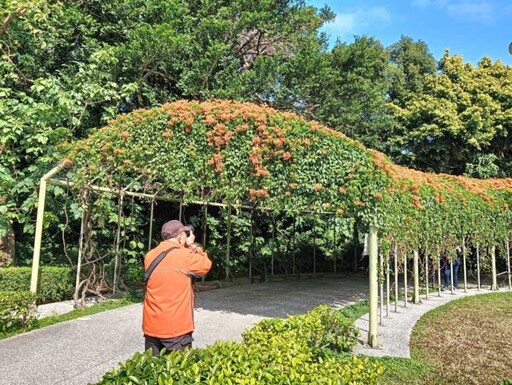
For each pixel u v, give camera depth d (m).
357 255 16.91
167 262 3.63
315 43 13.88
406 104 19.20
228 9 12.62
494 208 12.18
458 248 11.95
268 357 3.02
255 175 6.76
